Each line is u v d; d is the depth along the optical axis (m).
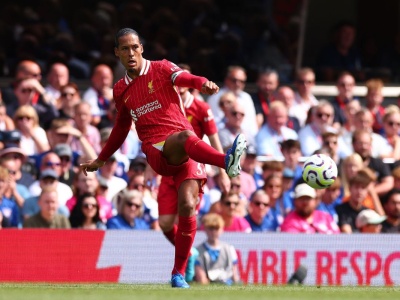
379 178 44.84
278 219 40.91
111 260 35.69
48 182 38.88
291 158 43.59
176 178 27.23
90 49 53.44
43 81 48.56
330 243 37.00
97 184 39.34
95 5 59.91
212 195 41.22
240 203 40.31
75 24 56.03
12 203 38.34
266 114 48.62
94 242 35.62
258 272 36.59
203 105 32.47
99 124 45.50
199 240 36.22
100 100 46.12
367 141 44.91
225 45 53.12
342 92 49.88
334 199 41.12
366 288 28.59
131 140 44.09
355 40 61.03
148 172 39.81
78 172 38.94
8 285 28.89
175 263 27.11
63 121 41.75
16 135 41.00
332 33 57.06
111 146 28.42
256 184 43.03
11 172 39.25
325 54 56.66
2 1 59.31
